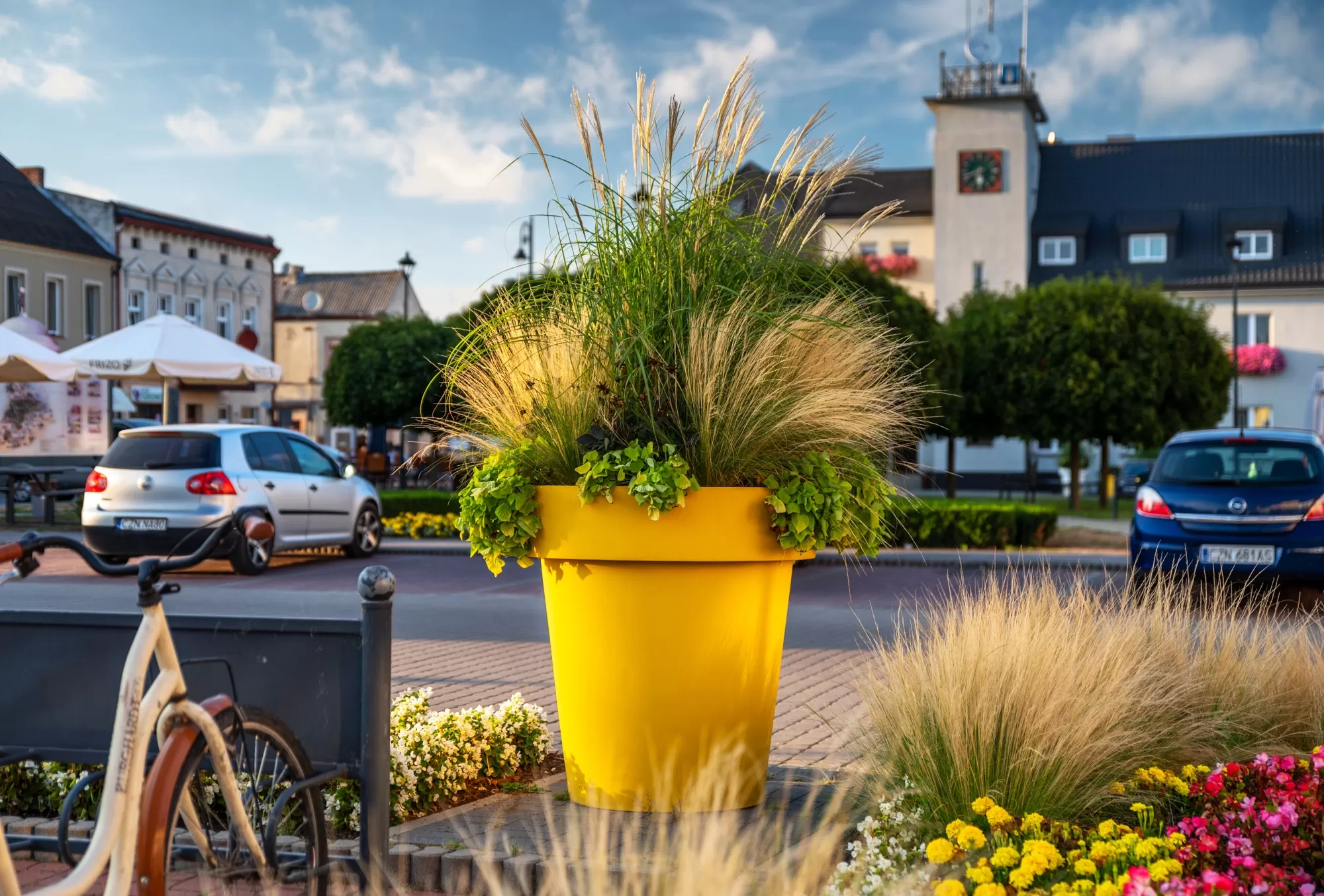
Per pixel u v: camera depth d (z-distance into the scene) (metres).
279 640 3.72
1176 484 11.90
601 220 4.70
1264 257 54.44
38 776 4.69
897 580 14.45
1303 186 55.75
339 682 3.69
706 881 2.90
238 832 3.13
